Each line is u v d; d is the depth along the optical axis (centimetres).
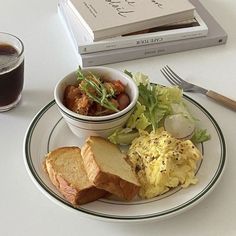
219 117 51
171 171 42
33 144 46
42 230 40
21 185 44
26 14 65
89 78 47
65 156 43
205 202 42
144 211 40
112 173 40
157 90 50
